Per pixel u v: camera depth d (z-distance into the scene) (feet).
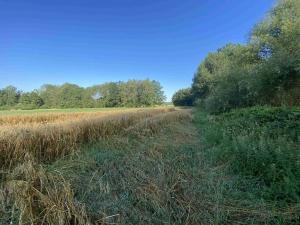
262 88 53.62
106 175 17.94
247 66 74.90
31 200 12.53
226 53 182.91
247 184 17.85
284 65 47.03
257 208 14.70
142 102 312.29
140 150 26.45
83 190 15.39
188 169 21.01
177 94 308.60
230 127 38.47
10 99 267.39
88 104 293.02
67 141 25.14
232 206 15.06
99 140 30.63
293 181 15.94
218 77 91.97
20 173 14.65
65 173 16.94
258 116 37.50
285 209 14.34
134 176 18.51
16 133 21.49
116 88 311.06
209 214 14.17
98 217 13.15
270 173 17.71
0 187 14.43
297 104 51.08
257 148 21.48
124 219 13.26
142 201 14.94
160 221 13.42
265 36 71.67
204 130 48.14
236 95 75.20
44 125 27.71
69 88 293.02
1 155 19.11
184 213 14.16
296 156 18.58
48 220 12.05
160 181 17.35
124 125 40.73
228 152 23.90
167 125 51.80
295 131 28.12
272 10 73.77
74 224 12.54
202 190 16.87
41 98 286.05
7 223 12.12
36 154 21.89
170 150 28.14
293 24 60.59
